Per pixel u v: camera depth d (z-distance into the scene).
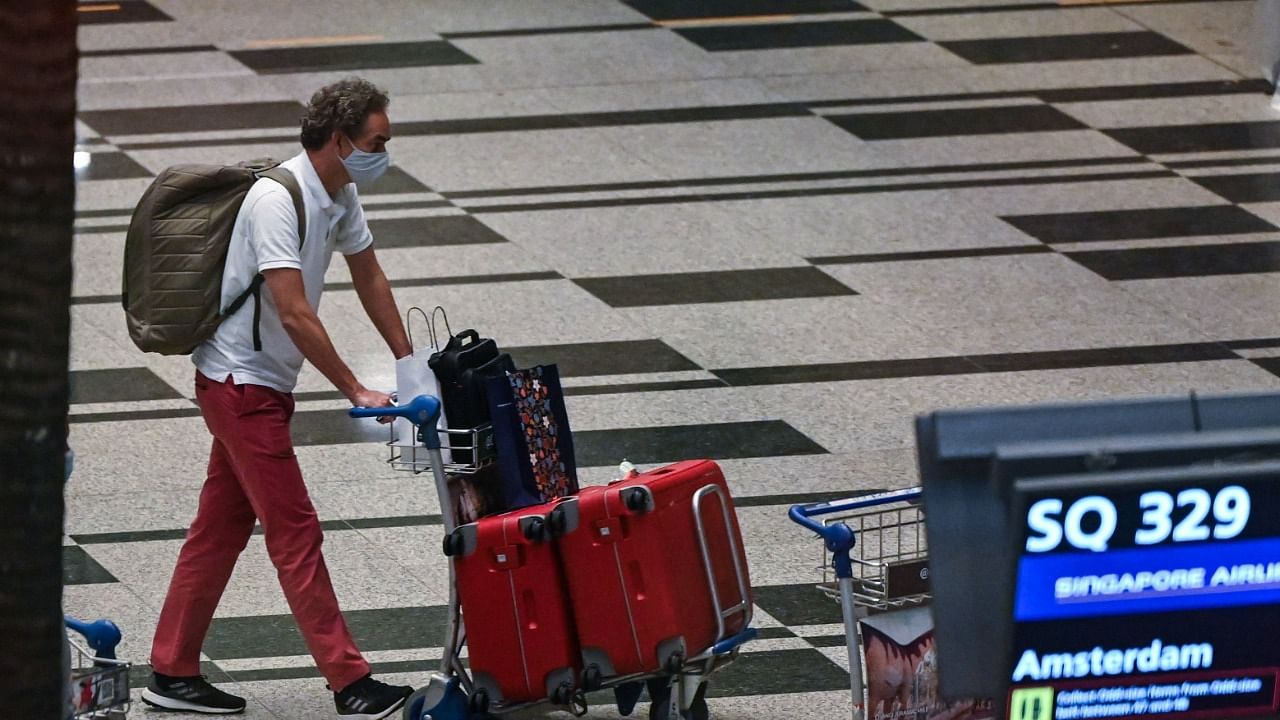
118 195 41.72
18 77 11.23
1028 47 54.34
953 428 13.41
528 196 41.94
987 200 41.81
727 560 19.88
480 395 19.72
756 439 29.89
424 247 38.78
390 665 22.47
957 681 13.46
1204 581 13.40
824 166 44.06
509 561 19.12
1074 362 33.22
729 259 38.31
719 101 49.09
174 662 21.11
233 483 20.95
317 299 20.86
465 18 57.34
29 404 11.69
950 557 13.40
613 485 19.48
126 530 26.56
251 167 20.58
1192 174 43.62
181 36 55.34
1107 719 13.52
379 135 20.28
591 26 56.38
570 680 19.31
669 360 33.25
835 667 22.34
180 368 33.12
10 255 11.47
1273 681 13.66
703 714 20.27
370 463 28.95
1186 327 34.94
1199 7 58.72
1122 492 13.09
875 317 35.28
